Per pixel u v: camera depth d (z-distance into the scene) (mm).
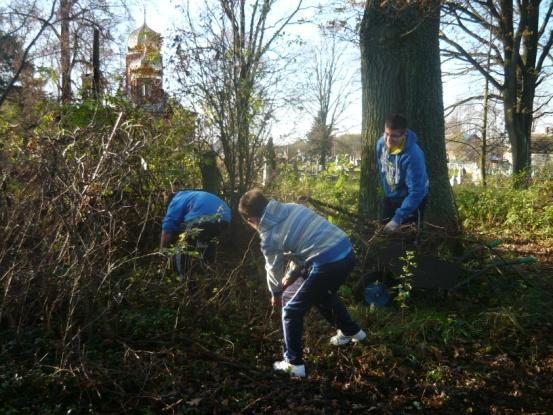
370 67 6434
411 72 6316
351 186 9453
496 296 5301
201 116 6621
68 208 3781
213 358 4039
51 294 4000
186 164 6578
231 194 6688
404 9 6137
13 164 3811
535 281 5754
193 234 4293
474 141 23250
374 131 6422
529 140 19031
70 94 6488
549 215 10172
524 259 5203
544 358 4367
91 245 3727
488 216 10805
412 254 4676
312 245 3771
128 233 5406
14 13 7234
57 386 3428
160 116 6395
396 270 4895
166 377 3586
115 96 6273
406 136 5082
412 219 5320
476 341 4590
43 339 3801
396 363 4137
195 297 4641
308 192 8359
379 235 5016
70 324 3783
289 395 3654
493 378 4035
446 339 4445
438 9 6352
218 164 6992
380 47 6324
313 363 4141
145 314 4387
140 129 5641
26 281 3762
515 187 14188
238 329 4535
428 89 6402
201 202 5172
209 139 6660
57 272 3883
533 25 18625
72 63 8094
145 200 5758
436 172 6465
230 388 3646
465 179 22281
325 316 4262
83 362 3389
